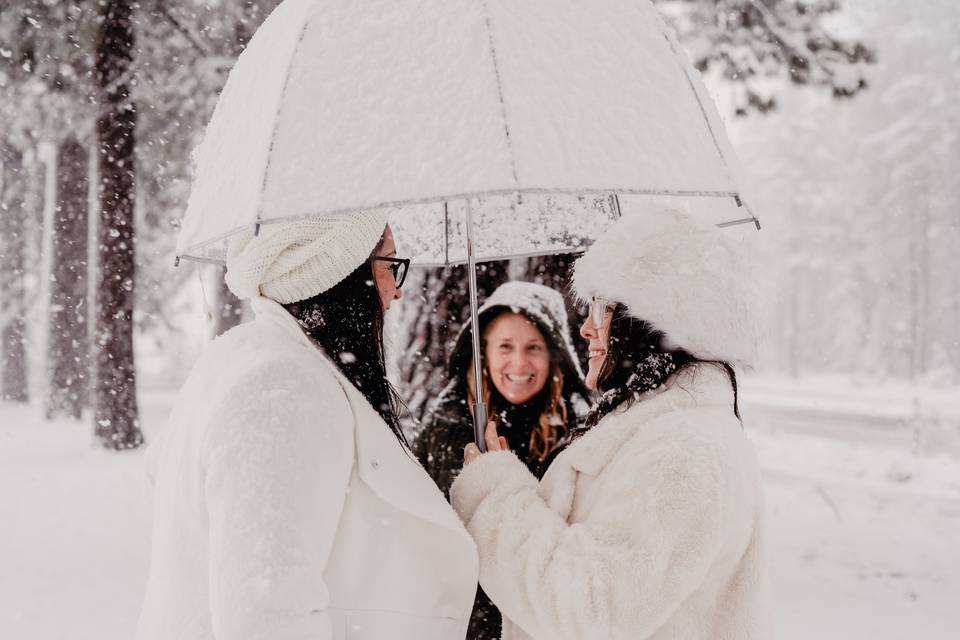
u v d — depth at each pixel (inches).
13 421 617.6
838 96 283.7
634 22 53.8
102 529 242.2
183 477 53.0
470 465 67.7
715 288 61.1
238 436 48.8
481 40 48.4
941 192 1545.3
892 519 283.7
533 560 58.3
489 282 174.9
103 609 174.2
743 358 62.7
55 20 350.3
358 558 54.2
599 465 63.4
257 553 46.2
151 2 353.7
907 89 1556.3
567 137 47.3
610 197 86.7
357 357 59.5
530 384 109.7
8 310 845.2
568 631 56.0
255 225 45.4
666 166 49.8
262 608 45.2
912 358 1584.6
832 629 165.0
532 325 108.6
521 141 45.9
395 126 47.4
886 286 1654.8
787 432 612.4
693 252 62.0
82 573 199.2
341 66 49.3
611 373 66.6
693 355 63.8
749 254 63.7
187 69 358.3
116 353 414.6
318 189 46.3
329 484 50.9
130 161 404.2
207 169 56.0
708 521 55.2
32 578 194.4
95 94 375.9
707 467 56.4
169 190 479.2
